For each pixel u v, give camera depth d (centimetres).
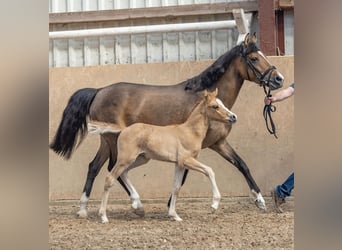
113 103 898
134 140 845
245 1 1130
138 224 852
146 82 1071
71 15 1181
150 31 1105
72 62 1205
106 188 857
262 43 1113
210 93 843
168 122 890
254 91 1034
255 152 1030
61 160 1081
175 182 866
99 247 708
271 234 766
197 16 1162
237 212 930
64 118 924
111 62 1195
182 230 802
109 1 1194
